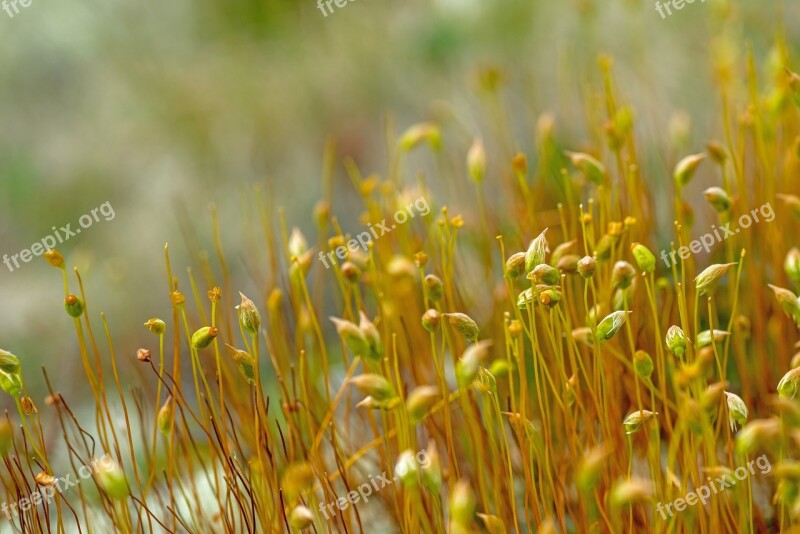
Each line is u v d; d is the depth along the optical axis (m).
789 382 0.26
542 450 0.28
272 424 0.31
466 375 0.26
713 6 0.35
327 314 0.37
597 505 0.28
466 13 0.49
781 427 0.26
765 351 0.30
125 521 0.28
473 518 0.29
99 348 0.41
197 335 0.27
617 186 0.30
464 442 0.29
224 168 0.49
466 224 0.34
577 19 0.47
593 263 0.27
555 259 0.28
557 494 0.28
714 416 0.27
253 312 0.27
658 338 0.27
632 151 0.31
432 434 0.29
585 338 0.27
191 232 0.43
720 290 0.32
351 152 0.48
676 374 0.26
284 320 0.32
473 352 0.26
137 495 0.31
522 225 0.31
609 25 0.47
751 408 0.29
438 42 0.49
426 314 0.27
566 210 0.32
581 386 0.29
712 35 0.39
